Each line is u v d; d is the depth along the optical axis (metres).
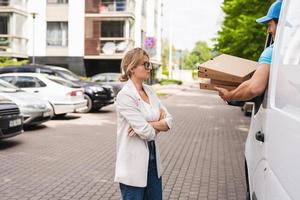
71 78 17.69
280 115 2.26
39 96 12.95
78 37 34.81
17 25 33.41
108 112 17.86
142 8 40.50
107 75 22.14
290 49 2.33
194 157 8.74
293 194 1.88
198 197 5.87
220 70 3.09
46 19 34.84
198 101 27.33
